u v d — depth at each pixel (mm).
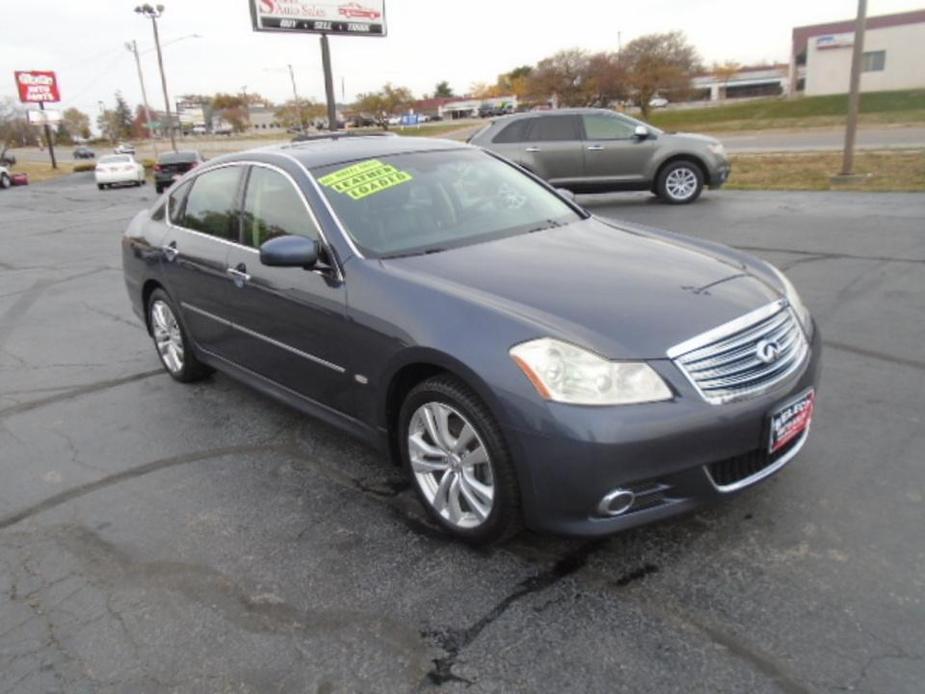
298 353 3744
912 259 7191
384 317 3145
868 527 3010
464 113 100000
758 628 2521
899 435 3740
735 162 17922
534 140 12578
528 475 2697
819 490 3293
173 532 3369
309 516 3424
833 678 2291
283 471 3869
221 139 85875
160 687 2449
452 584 2871
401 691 2371
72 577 3080
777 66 90125
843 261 7344
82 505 3668
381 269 3312
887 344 5020
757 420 2736
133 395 5125
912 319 5488
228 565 3088
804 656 2385
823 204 11023
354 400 3459
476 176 4281
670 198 12469
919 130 24609
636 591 2752
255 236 4086
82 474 3998
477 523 2992
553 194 4469
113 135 125062
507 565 2963
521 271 3217
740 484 2822
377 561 3047
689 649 2451
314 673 2469
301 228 3754
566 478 2615
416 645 2564
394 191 3906
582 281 3098
